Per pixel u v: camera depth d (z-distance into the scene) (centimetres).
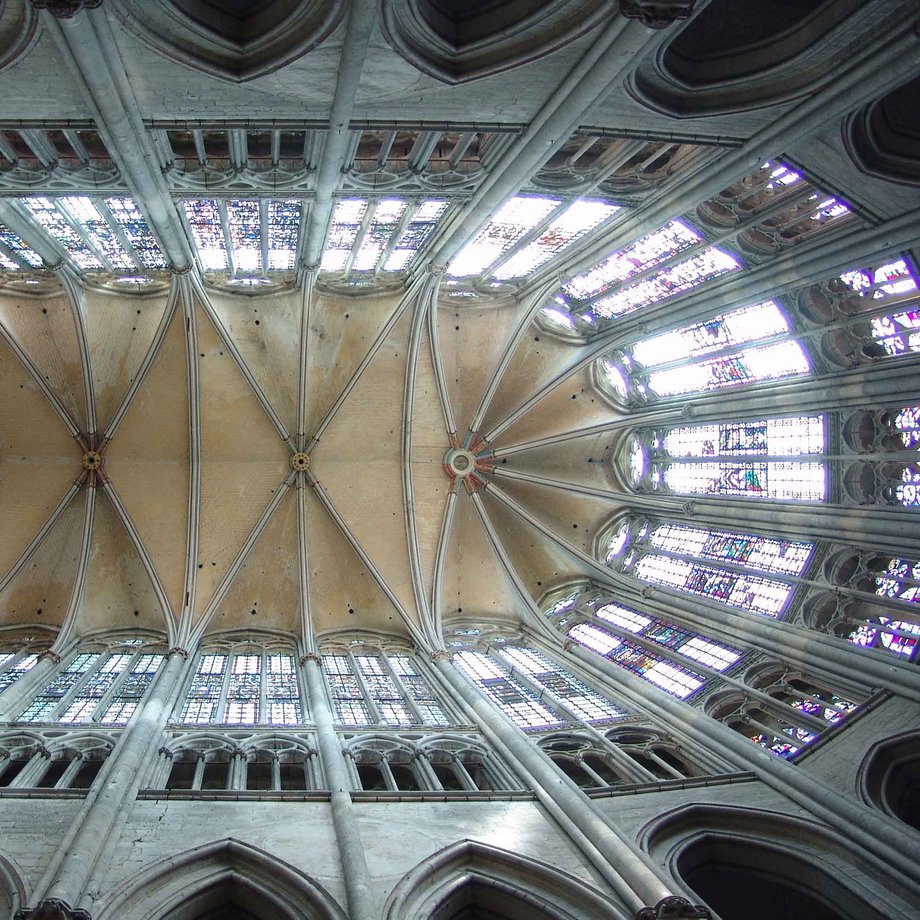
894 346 1823
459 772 1573
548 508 2864
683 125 1411
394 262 2400
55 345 2412
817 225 1706
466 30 1250
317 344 2608
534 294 2520
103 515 2511
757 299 1881
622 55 1165
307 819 1300
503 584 2703
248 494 2633
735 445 2400
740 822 1372
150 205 1582
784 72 1308
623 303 2412
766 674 1856
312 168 1541
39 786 1414
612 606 2547
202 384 2528
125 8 1080
